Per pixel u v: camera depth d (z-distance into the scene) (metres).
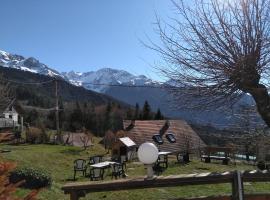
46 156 32.09
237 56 7.25
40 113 88.94
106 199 17.69
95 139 62.22
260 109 7.45
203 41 7.50
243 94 7.61
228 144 8.89
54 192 16.70
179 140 52.66
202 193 18.94
